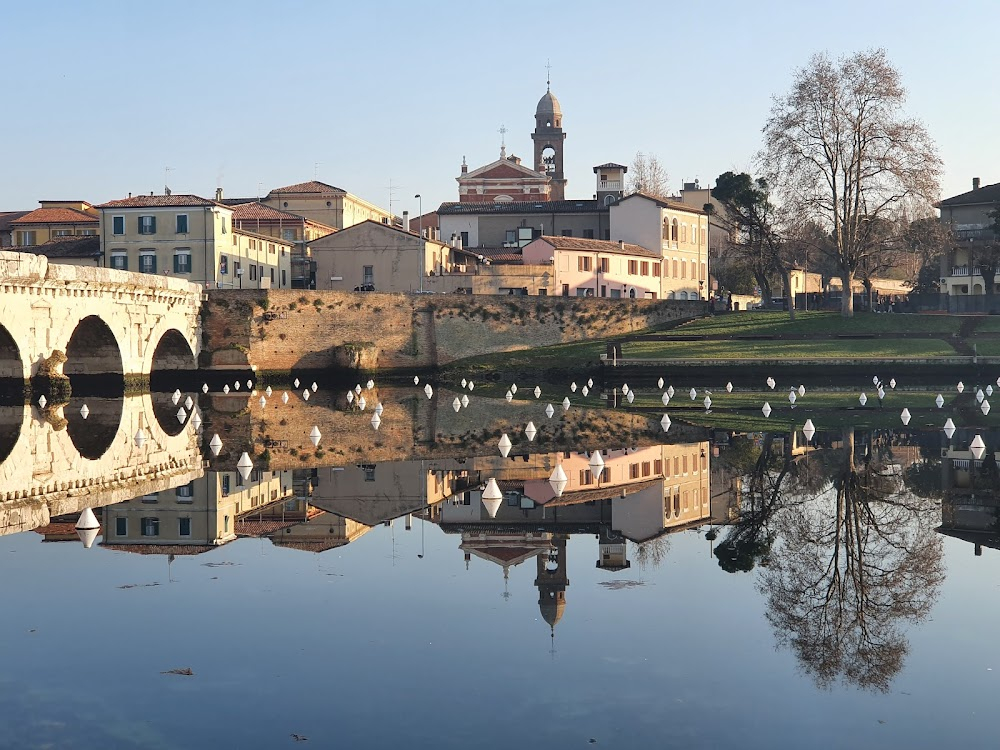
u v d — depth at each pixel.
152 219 114.81
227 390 90.19
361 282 123.31
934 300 130.12
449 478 41.41
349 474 42.31
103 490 38.09
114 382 85.81
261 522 32.53
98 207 115.06
